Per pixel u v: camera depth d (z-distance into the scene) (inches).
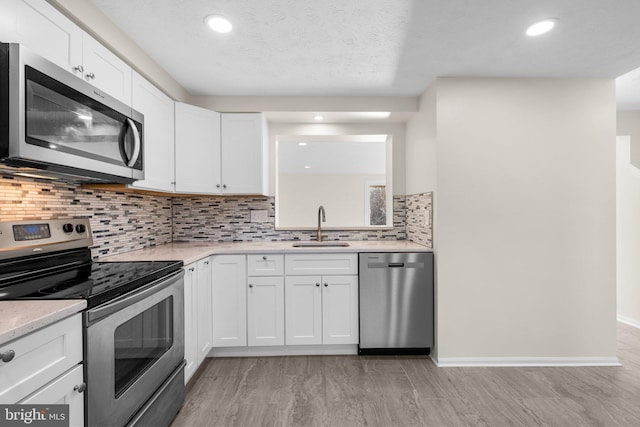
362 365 96.0
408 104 113.0
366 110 112.7
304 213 297.6
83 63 58.8
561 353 96.7
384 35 74.1
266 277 100.8
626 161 131.9
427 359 100.2
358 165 270.2
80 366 42.5
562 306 96.9
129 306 52.5
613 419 70.6
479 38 75.5
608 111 96.9
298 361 98.9
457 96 96.4
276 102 111.5
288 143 213.9
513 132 96.7
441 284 96.4
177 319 70.8
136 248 98.4
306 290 101.3
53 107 46.5
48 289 48.2
